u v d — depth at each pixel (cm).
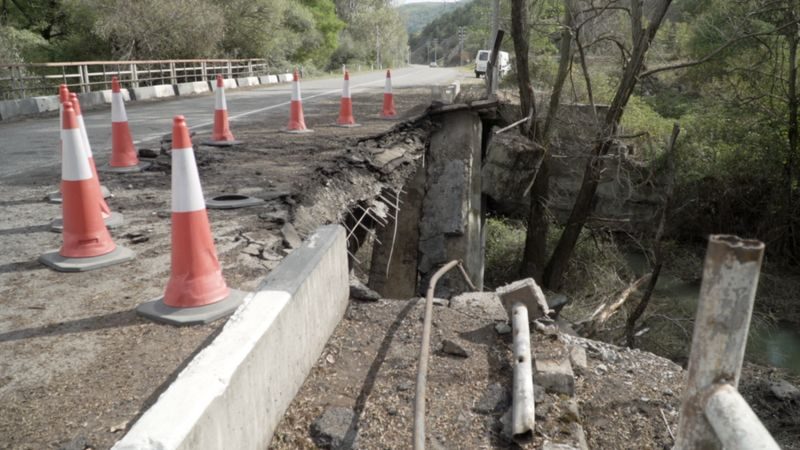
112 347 331
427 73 5478
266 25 3475
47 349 328
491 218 1756
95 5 2686
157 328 354
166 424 213
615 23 1454
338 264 428
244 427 266
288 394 328
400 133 1155
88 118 1398
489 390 361
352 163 866
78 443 250
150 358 320
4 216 577
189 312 366
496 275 1498
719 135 1666
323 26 4941
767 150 1582
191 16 2705
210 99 1966
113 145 786
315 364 378
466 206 1198
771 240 1508
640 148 1588
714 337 176
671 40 1784
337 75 4591
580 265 1419
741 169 1583
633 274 1402
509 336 428
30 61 2873
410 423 328
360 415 330
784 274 1443
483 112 1330
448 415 338
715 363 178
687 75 1886
